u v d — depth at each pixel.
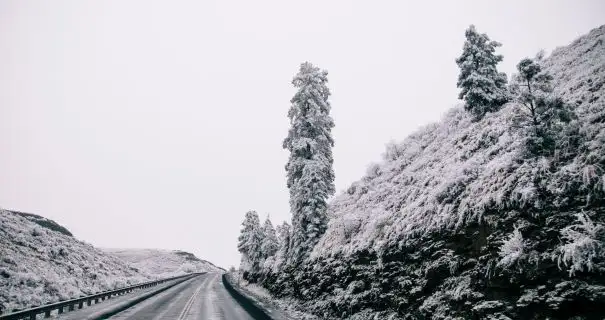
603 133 8.45
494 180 10.44
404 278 11.78
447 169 14.87
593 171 7.63
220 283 49.72
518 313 7.37
